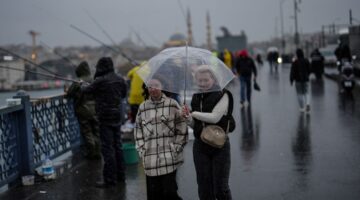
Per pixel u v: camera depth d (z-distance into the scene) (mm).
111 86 7438
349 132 11359
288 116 14508
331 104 16797
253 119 14266
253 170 8203
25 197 7035
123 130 11211
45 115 8750
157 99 5703
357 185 7129
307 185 7223
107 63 7492
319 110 15430
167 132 5680
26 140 7781
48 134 8852
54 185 7637
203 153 5578
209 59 5648
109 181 7492
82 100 9383
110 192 7207
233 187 7258
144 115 5727
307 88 15031
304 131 11789
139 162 9094
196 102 5617
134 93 11727
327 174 7770
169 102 5703
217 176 5551
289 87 24859
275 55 40938
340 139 10578
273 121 13672
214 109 5480
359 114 14109
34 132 8250
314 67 28734
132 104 11805
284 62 55438
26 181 7668
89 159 9438
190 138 11000
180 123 5715
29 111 7895
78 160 9383
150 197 5820
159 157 5633
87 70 9664
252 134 11742
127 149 8914
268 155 9305
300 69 14945
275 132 11859
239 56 17719
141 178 7934
